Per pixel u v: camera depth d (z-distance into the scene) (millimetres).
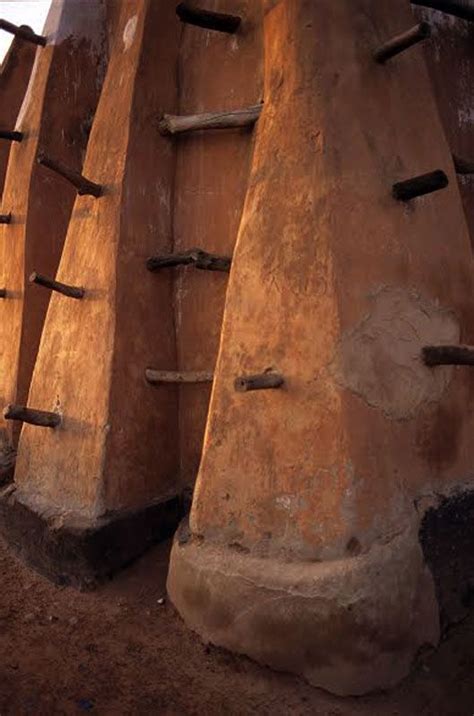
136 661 3447
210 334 4457
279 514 3373
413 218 3652
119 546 4211
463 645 3354
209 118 4258
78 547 4109
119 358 4312
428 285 3641
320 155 3434
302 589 3152
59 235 5918
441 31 4566
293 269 3443
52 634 3719
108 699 3191
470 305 3818
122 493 4273
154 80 4609
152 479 4457
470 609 3533
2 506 4863
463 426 3744
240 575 3344
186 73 4707
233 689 3213
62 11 5863
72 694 3225
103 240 4461
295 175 3508
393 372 3420
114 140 4586
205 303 4492
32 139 5844
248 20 4332
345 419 3219
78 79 5957
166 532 4477
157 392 4512
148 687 3264
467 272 3838
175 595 3688
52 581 4309
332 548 3191
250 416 3512
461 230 3869
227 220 4355
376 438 3301
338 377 3246
